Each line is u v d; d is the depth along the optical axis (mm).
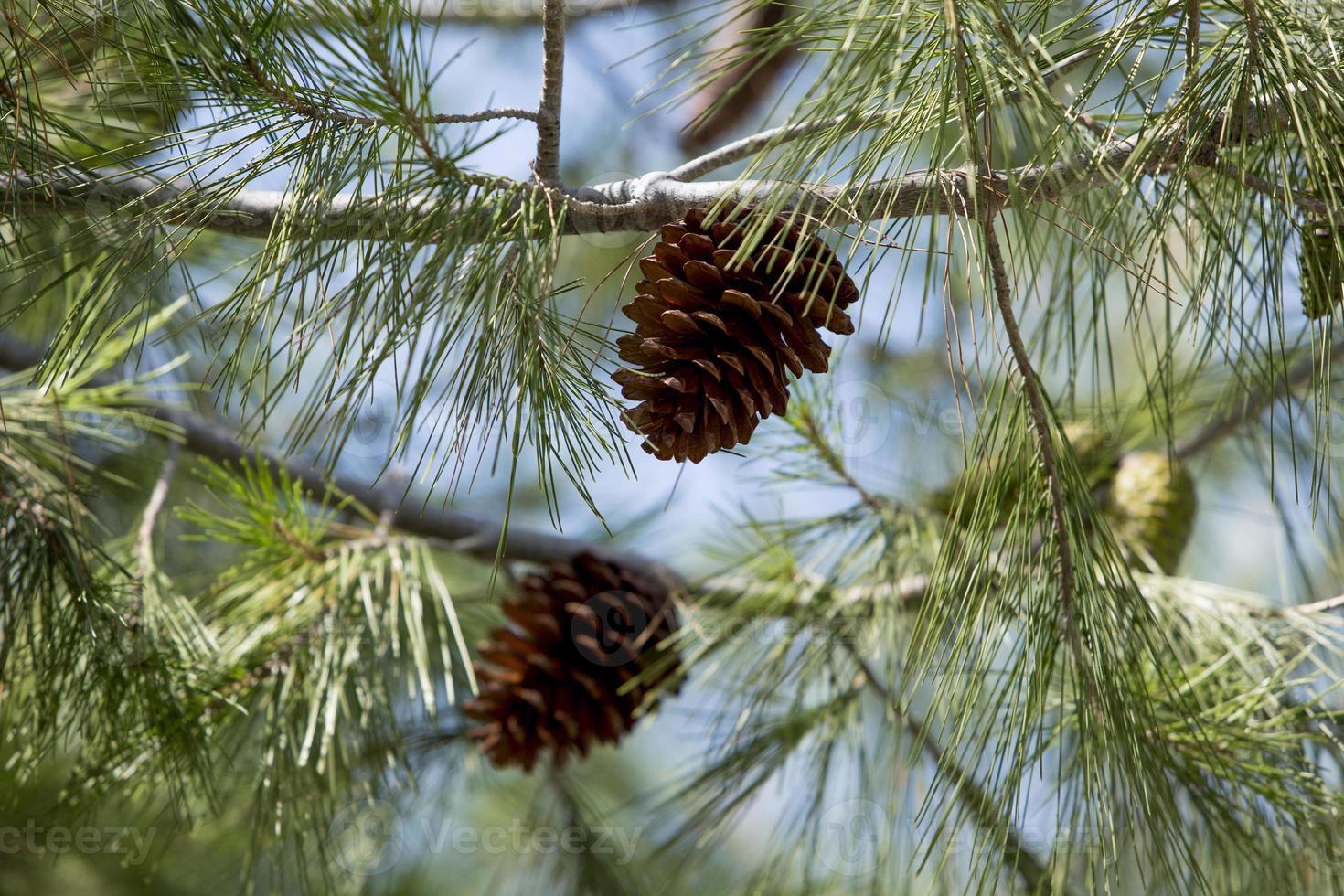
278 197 2246
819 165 2178
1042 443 2203
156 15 2188
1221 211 2205
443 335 2178
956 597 2236
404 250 2188
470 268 2182
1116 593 2215
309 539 2398
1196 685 2336
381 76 2180
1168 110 2186
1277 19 2191
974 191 2141
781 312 2189
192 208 2217
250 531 2385
